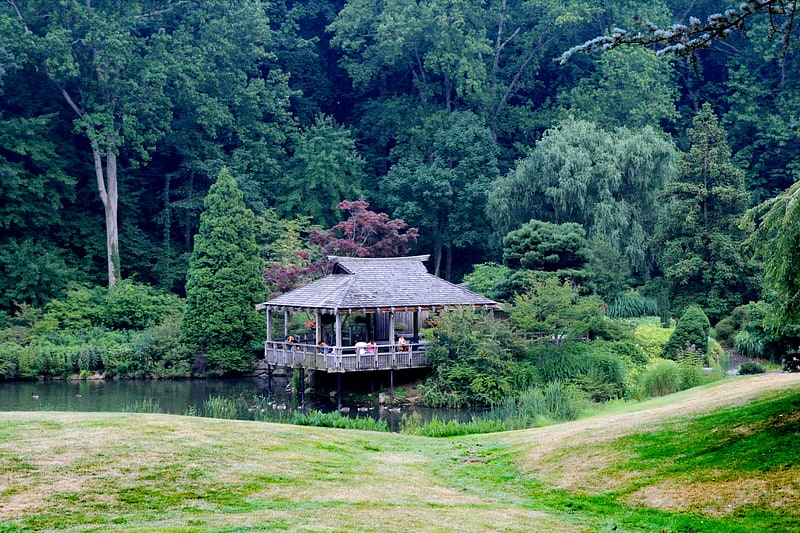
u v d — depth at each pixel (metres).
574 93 61.94
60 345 41.59
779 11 9.14
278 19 69.69
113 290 47.94
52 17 50.06
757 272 40.28
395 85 70.62
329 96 70.19
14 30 48.31
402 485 12.79
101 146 51.88
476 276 46.59
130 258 54.22
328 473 13.33
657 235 44.50
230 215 43.84
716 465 11.86
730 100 60.72
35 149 50.75
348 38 67.44
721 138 42.53
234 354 41.72
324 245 48.72
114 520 9.98
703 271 41.28
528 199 50.47
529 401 26.08
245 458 13.84
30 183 50.28
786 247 11.73
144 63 52.66
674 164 48.56
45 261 47.50
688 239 42.06
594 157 48.53
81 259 53.06
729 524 9.89
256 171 59.50
